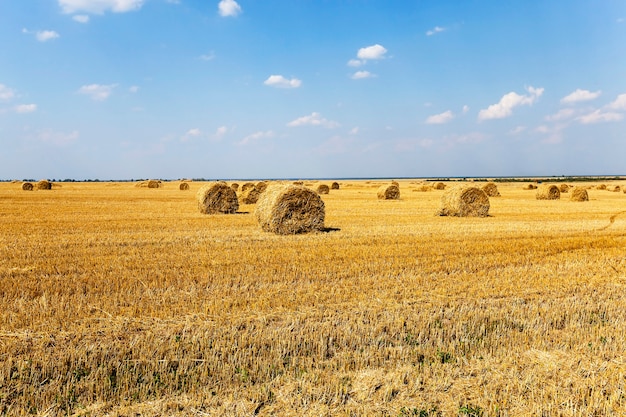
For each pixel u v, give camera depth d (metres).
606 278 11.51
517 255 14.21
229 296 9.46
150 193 52.31
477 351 7.15
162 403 5.57
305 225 19.14
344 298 9.46
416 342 7.47
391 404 5.68
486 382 6.20
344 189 67.12
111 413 5.37
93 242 15.93
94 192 53.88
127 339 7.24
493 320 8.40
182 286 10.23
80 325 7.72
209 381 6.12
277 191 19.44
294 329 7.74
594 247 15.96
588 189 66.75
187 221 23.05
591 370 6.51
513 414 5.42
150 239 16.78
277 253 14.09
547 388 5.98
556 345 7.42
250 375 6.26
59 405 5.53
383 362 6.71
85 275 10.98
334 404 5.64
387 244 16.03
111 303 8.86
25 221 22.27
